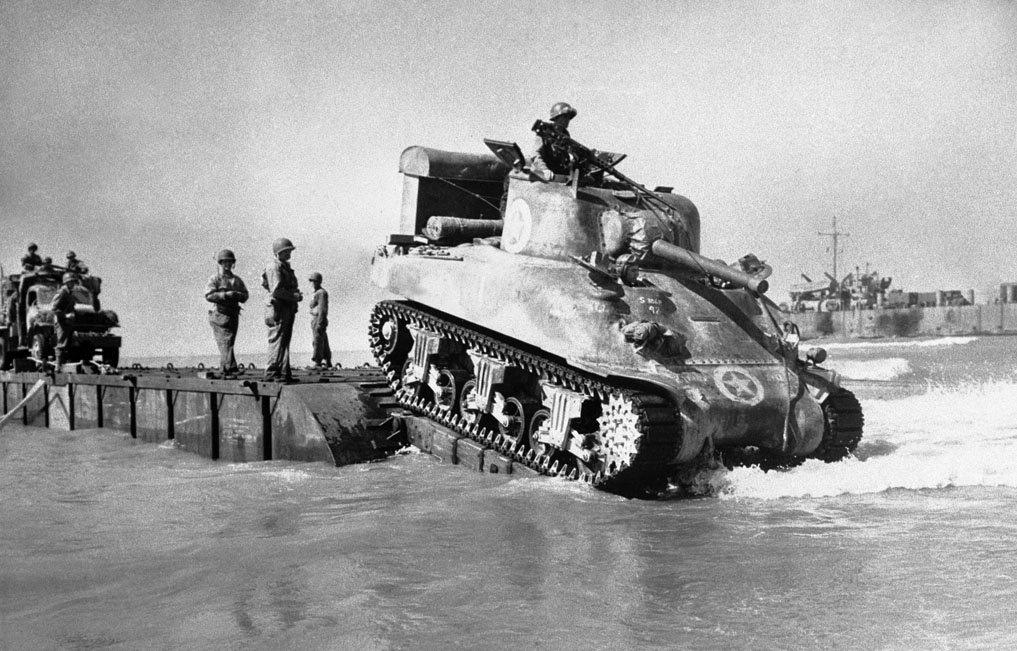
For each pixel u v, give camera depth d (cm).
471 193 1714
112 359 2722
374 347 1678
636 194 1472
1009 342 6347
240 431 1688
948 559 862
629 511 1116
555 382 1290
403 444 1580
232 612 767
